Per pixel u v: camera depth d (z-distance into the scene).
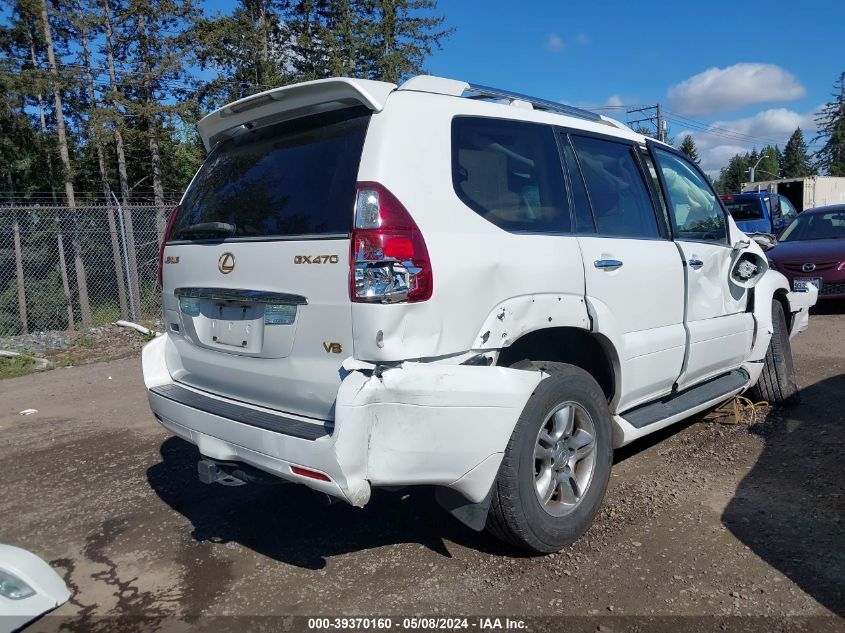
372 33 21.56
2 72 16.38
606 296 3.41
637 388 3.68
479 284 2.79
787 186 24.42
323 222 2.76
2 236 12.02
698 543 3.22
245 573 3.24
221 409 3.12
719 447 4.49
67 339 10.50
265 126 3.32
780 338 5.13
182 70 17.92
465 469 2.74
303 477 2.63
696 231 4.37
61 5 18.94
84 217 12.27
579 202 3.46
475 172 2.97
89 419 6.21
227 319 3.20
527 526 2.98
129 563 3.40
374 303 2.54
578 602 2.81
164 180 23.30
